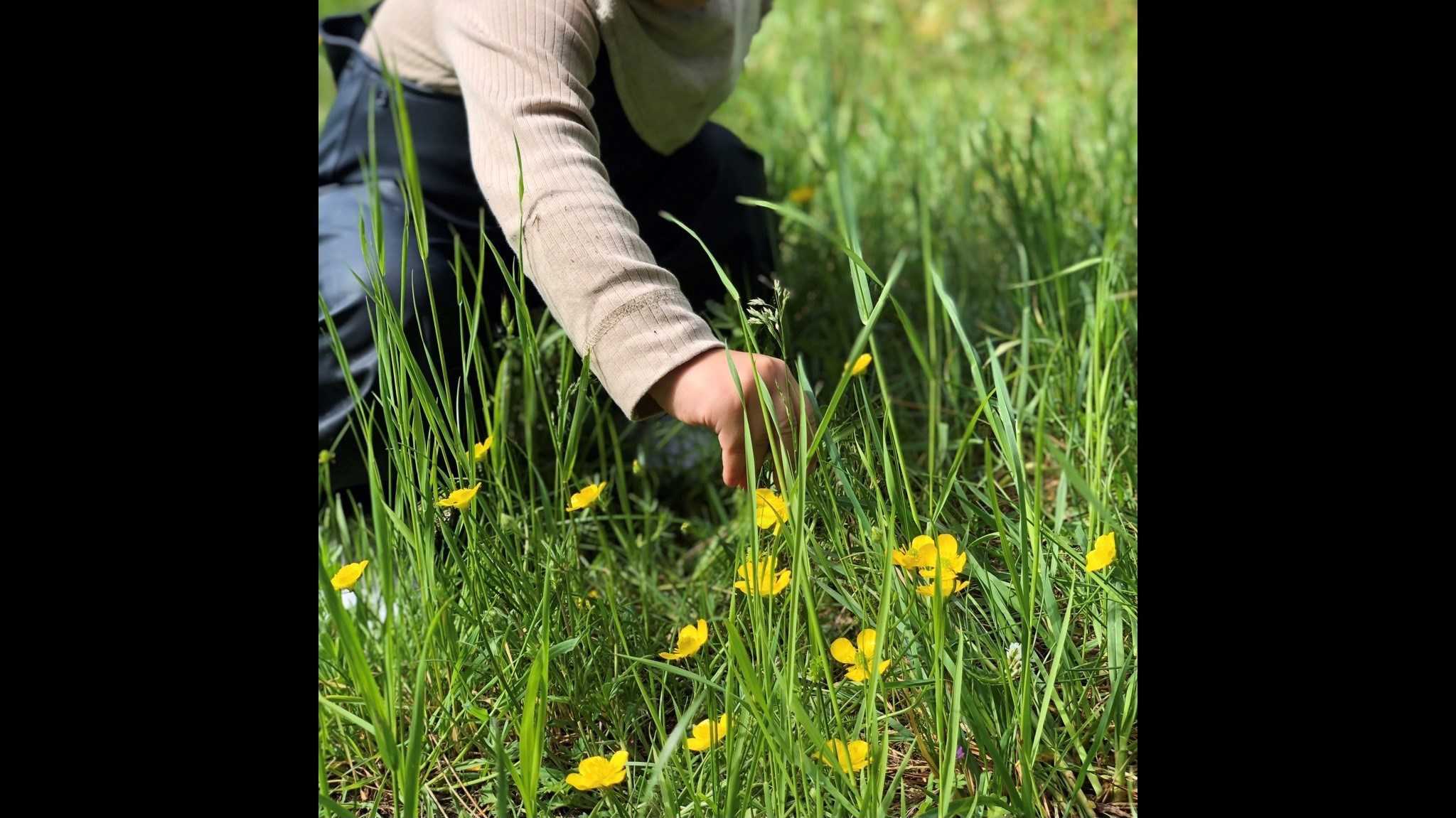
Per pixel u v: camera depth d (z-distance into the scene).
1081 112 3.04
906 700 1.24
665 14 1.65
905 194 2.75
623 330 1.27
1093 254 2.18
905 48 3.86
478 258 1.88
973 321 2.22
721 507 1.81
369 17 2.11
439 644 1.36
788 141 3.03
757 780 1.20
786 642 1.28
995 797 1.09
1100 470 1.52
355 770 1.34
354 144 1.97
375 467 1.23
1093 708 1.28
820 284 2.33
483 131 1.43
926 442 1.92
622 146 1.87
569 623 1.42
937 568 1.06
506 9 1.48
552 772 1.30
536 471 1.49
